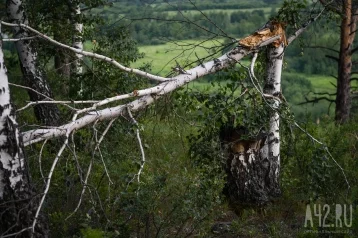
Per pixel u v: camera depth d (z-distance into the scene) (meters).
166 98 7.89
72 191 8.09
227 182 9.34
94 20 11.39
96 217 7.46
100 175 8.96
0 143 5.93
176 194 7.84
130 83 10.15
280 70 9.08
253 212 9.13
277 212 9.09
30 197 6.14
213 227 8.34
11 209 6.03
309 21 9.41
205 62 8.53
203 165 8.79
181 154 10.94
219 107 8.01
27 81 10.02
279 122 9.18
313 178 8.34
